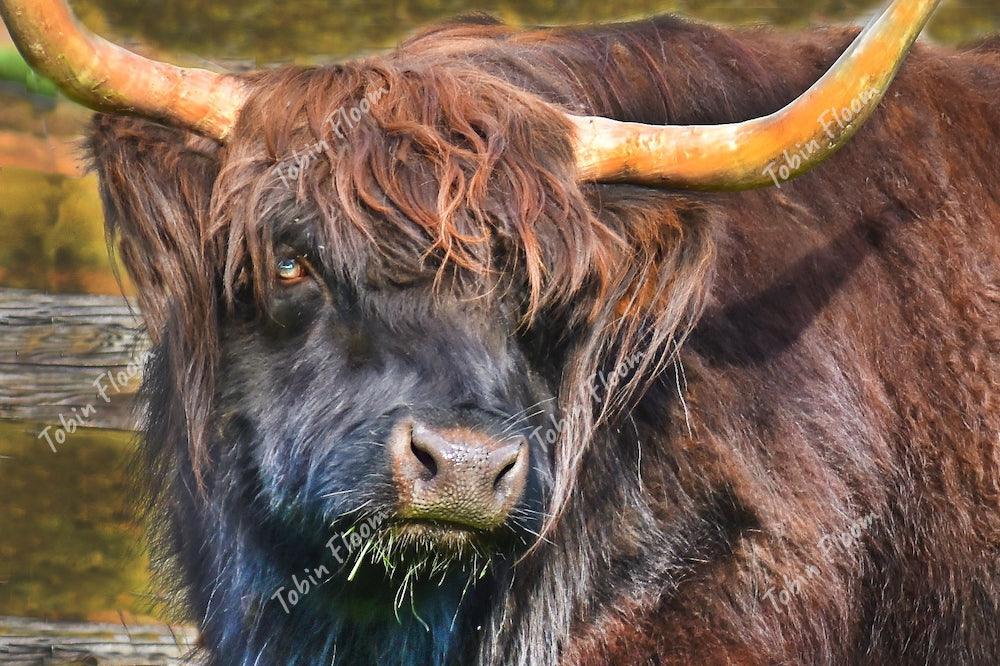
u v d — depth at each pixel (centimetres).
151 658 2480
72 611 2552
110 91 1340
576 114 1555
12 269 2644
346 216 1370
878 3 3228
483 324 1392
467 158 1402
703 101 1748
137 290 1476
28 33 1261
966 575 1752
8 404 2564
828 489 1620
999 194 1872
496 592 1612
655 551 1587
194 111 1409
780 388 1638
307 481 1384
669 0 3166
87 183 2722
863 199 1777
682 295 1477
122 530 2577
